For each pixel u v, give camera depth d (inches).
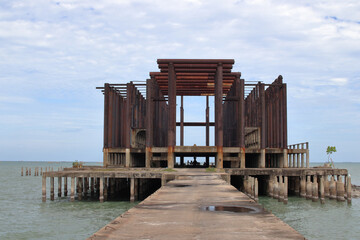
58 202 1556.3
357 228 1026.7
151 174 1481.3
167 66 2071.9
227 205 552.1
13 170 6161.4
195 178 1266.0
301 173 1640.0
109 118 2143.2
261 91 2114.9
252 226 390.3
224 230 370.0
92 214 1243.2
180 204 564.4
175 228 379.6
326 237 920.9
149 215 460.4
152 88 2193.7
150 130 2103.8
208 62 2041.1
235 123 2534.5
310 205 1432.1
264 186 1871.3
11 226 1053.8
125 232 359.9
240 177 2048.5
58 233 962.1
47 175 1547.7
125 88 2191.2
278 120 2122.3
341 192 1531.7
